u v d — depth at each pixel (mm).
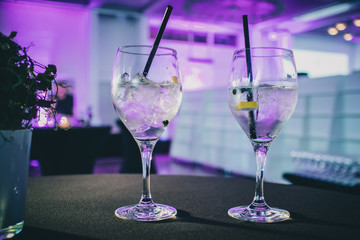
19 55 522
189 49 9789
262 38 7637
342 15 6707
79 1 7363
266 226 521
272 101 569
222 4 5996
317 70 10859
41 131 2346
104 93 8430
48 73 543
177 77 620
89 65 8242
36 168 5402
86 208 620
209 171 5660
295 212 607
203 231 496
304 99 4113
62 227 512
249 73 573
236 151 5207
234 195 732
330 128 3742
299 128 4117
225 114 5539
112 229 504
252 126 590
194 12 6582
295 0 5742
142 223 533
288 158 4141
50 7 7688
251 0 5715
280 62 579
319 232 494
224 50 10141
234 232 493
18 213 484
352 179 2105
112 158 6832
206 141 5984
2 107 475
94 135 2635
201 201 680
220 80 10234
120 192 751
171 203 665
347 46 11047
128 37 8516
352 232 494
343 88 3676
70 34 8531
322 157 2982
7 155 468
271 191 787
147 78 585
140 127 607
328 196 737
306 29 7551
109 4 7492
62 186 812
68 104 2627
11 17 7855
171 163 6594
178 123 6938
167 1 6270
